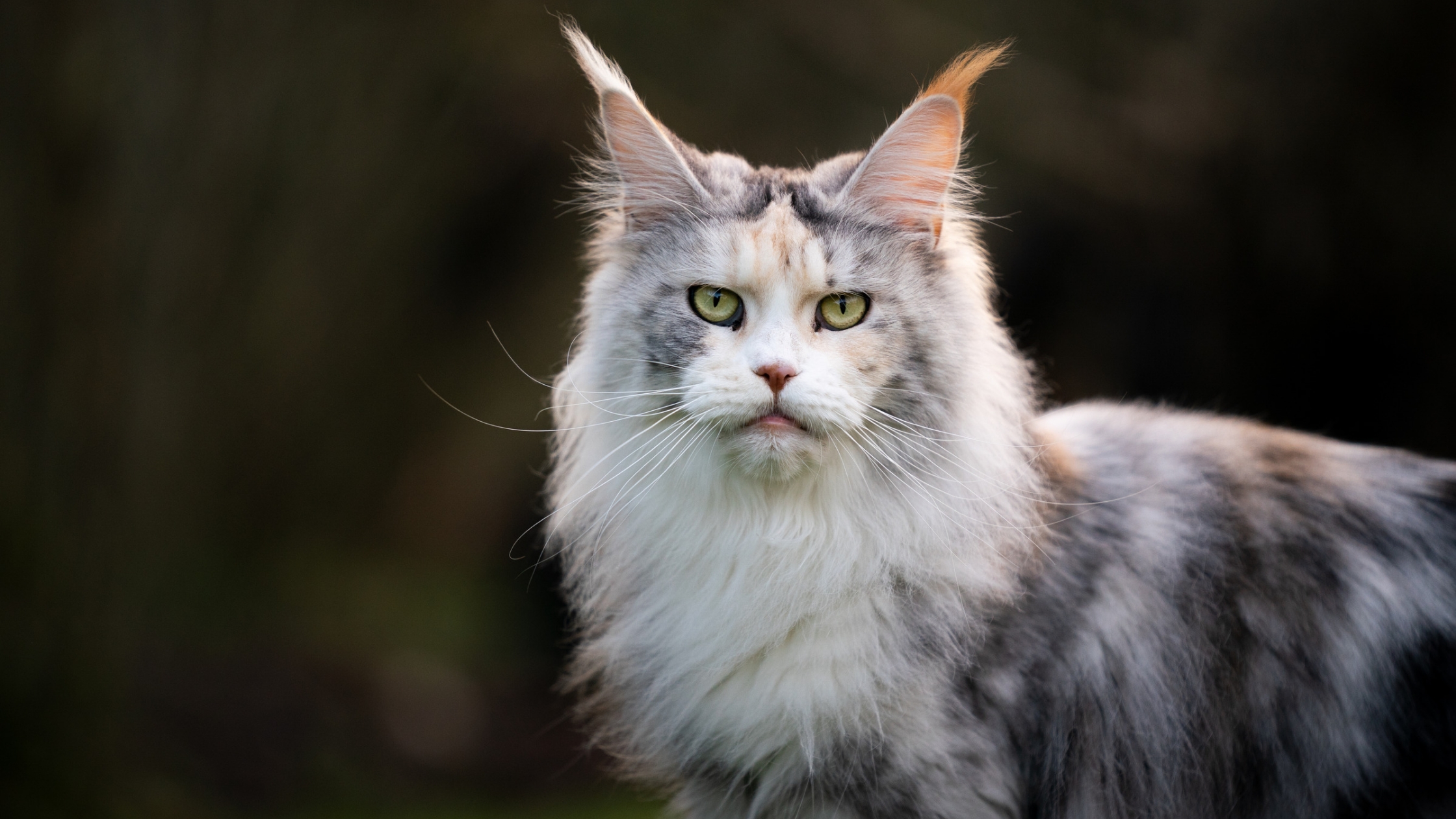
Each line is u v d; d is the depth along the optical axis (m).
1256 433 3.98
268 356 10.09
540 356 12.79
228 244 9.23
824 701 3.39
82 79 7.76
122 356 8.16
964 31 10.48
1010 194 10.63
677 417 3.62
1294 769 3.52
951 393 3.65
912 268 3.70
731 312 3.64
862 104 10.87
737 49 10.96
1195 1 10.17
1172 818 3.52
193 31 8.46
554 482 4.71
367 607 11.22
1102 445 3.96
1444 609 3.51
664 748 3.79
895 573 3.51
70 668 7.59
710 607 3.60
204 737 8.62
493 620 12.20
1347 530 3.64
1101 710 3.50
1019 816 3.42
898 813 3.37
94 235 7.85
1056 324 11.10
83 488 7.82
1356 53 9.49
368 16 9.78
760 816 3.55
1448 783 3.45
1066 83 10.26
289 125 9.46
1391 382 9.80
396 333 11.80
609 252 4.03
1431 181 9.47
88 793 7.40
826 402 3.41
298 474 10.95
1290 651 3.52
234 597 10.05
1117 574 3.58
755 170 4.18
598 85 3.89
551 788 9.26
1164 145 10.13
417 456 12.36
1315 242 9.80
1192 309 10.48
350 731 9.45
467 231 12.36
